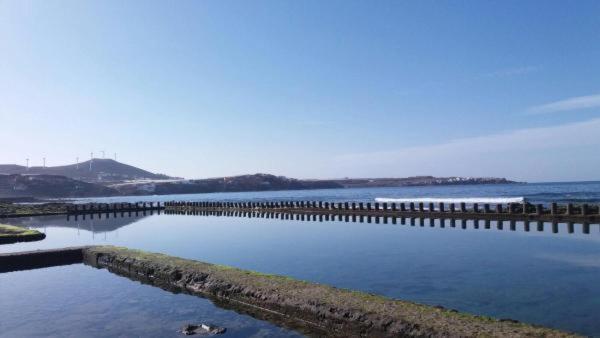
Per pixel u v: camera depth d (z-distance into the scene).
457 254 21.61
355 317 10.26
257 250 24.88
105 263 19.38
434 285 15.56
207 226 41.06
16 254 19.66
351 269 18.67
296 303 11.49
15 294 14.96
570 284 15.27
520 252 21.70
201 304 13.19
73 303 13.67
